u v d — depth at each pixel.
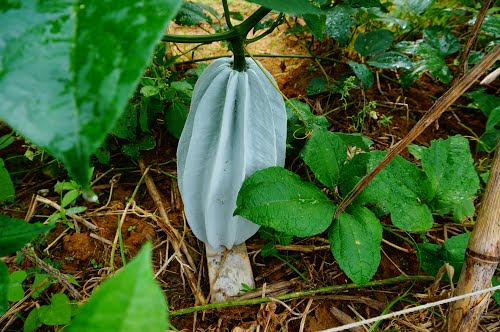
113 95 0.09
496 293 0.41
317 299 0.47
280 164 0.46
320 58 0.71
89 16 0.10
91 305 0.09
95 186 0.58
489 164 0.60
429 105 0.68
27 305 0.44
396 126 0.66
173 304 0.47
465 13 0.78
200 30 0.81
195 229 0.46
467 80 0.26
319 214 0.40
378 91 0.70
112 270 0.48
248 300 0.45
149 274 0.09
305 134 0.54
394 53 0.64
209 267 0.48
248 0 0.17
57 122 0.09
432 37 0.66
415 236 0.53
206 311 0.46
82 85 0.09
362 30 0.79
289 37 0.79
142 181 0.59
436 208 0.43
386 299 0.47
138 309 0.09
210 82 0.40
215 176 0.40
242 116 0.38
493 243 0.34
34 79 0.09
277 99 0.43
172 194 0.57
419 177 0.43
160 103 0.57
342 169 0.44
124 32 0.09
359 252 0.39
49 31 0.09
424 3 0.71
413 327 0.44
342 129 0.65
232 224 0.44
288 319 0.45
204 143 0.40
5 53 0.09
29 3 0.10
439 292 0.47
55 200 0.56
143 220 0.54
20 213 0.55
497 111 0.55
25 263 0.48
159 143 0.62
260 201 0.38
